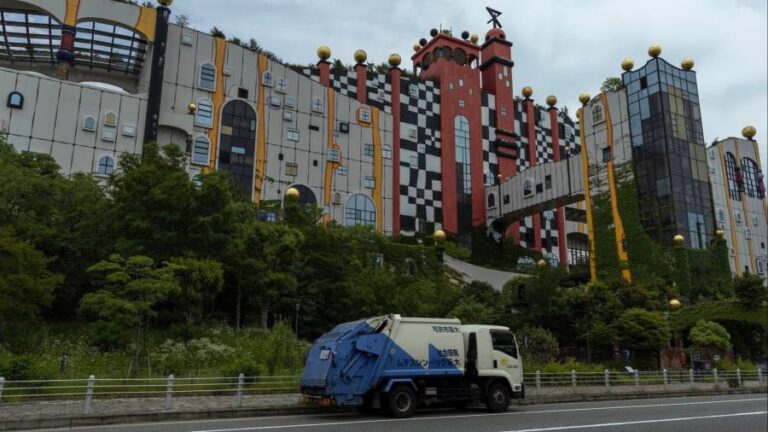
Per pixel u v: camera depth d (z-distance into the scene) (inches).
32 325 1085.1
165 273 1010.1
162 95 2102.6
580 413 712.4
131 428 550.9
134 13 2065.7
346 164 2485.2
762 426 586.2
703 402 900.6
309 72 2630.4
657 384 1228.5
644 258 2026.3
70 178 1621.6
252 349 1120.2
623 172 2170.3
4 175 1213.7
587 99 2380.7
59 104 1872.5
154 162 1352.1
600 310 1582.2
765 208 2667.3
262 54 2373.3
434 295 1733.5
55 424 574.2
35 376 776.3
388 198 2564.0
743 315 1626.5
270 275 1330.0
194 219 1245.7
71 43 1973.4
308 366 693.9
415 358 693.3
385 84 2807.6
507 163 3070.9
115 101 1972.2
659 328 1480.1
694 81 2223.2
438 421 616.4
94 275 1219.9
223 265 1294.3
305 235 1587.1
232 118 2241.6
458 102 2965.1
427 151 2832.2
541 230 3161.9
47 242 1237.7
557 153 3348.9
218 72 2247.8
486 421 618.2
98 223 1310.3
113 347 1079.0
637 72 2206.0
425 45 3171.8
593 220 2242.9
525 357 1333.7
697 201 2065.7
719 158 2581.2
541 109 3380.9
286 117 2367.1
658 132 2086.6
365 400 674.2
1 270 951.0
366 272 1660.9
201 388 851.4
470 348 752.3
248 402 749.3
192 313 1280.8
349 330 685.9
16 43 2290.8
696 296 1902.1
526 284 1797.5
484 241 2837.1
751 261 2511.1
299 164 2359.7
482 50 3307.1
